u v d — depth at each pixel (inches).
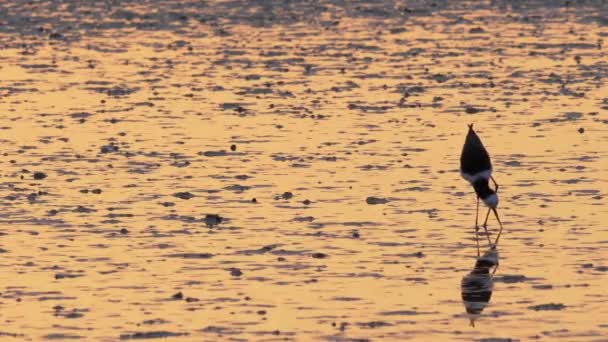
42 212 2839.6
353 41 5472.4
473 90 4333.2
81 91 4389.8
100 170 3240.7
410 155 3380.9
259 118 3905.0
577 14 6284.5
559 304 2223.2
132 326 2123.5
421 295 2279.8
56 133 3705.7
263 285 2335.1
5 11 6501.0
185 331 2098.9
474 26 5905.5
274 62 4950.8
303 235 2652.6
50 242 2608.3
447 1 6845.5
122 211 2847.0
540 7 6569.9
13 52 5255.9
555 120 3814.0
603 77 4549.7
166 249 2559.1
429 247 2568.9
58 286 2333.9
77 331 2102.6
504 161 3289.9
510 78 4552.2
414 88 4360.2
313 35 5664.4
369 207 2869.1
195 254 2522.1
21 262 2472.9
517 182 3075.8
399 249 2554.1
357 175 3164.4
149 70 4808.1
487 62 4896.7
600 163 3260.3
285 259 2490.2
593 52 5108.3
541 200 2915.8
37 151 3462.1
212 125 3804.1
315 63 4916.3
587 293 2281.0
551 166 3233.3
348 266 2447.1
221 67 4854.8
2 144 3550.7
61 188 3053.6
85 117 3944.4
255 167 3257.9
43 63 4985.2
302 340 2054.6
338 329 2106.3
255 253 2529.5
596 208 2844.5
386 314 2177.7
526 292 2290.8
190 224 2738.7
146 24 6028.5
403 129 3715.6
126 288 2320.4
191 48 5319.9
